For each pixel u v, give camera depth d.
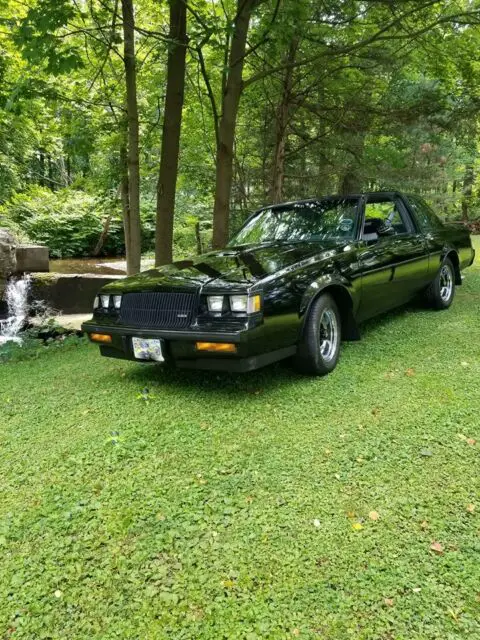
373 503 2.18
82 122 7.04
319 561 1.86
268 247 4.14
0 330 6.20
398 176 10.63
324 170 10.31
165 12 8.09
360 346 4.41
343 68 8.53
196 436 2.90
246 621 1.62
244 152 10.71
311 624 1.60
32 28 4.80
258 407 3.25
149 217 17.23
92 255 16.58
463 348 4.19
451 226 6.22
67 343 5.45
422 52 8.48
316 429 2.90
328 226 4.48
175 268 3.81
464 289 6.92
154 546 1.99
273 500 2.24
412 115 9.14
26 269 6.99
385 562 1.83
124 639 1.59
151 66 8.23
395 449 2.62
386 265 4.43
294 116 9.77
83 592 1.78
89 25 7.23
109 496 2.35
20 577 1.87
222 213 6.71
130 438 2.92
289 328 3.36
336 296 3.99
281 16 5.75
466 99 9.30
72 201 16.42
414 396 3.26
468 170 20.94
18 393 3.90
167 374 4.04
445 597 1.66
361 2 7.22
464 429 2.78
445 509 2.11
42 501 2.34
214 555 1.92
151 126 8.84
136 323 3.46
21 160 16.05
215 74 8.95
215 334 3.06
